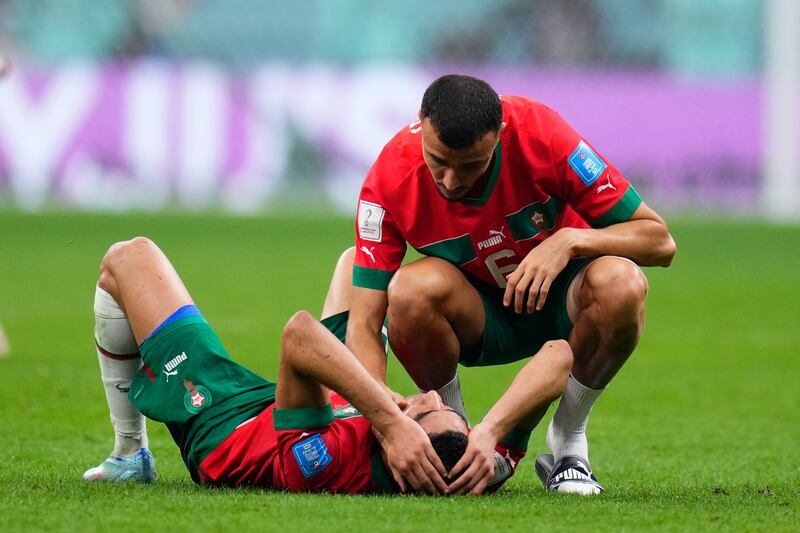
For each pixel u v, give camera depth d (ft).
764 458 65.46
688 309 153.99
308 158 290.35
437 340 52.29
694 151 299.38
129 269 47.06
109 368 48.42
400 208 52.08
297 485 43.98
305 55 330.75
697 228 282.15
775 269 207.21
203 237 238.89
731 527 40.65
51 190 280.10
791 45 317.63
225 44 328.70
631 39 330.34
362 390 41.83
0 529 37.78
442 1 331.16
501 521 39.91
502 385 96.84
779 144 299.58
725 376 102.94
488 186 51.67
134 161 283.38
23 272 178.40
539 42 330.95
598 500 46.34
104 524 38.47
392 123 290.15
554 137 51.65
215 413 45.65
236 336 118.73
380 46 331.77
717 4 327.47
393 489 44.14
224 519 39.19
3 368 94.99
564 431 53.11
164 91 284.00
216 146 286.66
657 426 78.13
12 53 320.70
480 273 54.08
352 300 52.75
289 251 217.56
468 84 46.47
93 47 324.60
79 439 66.33
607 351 51.31
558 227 54.39
